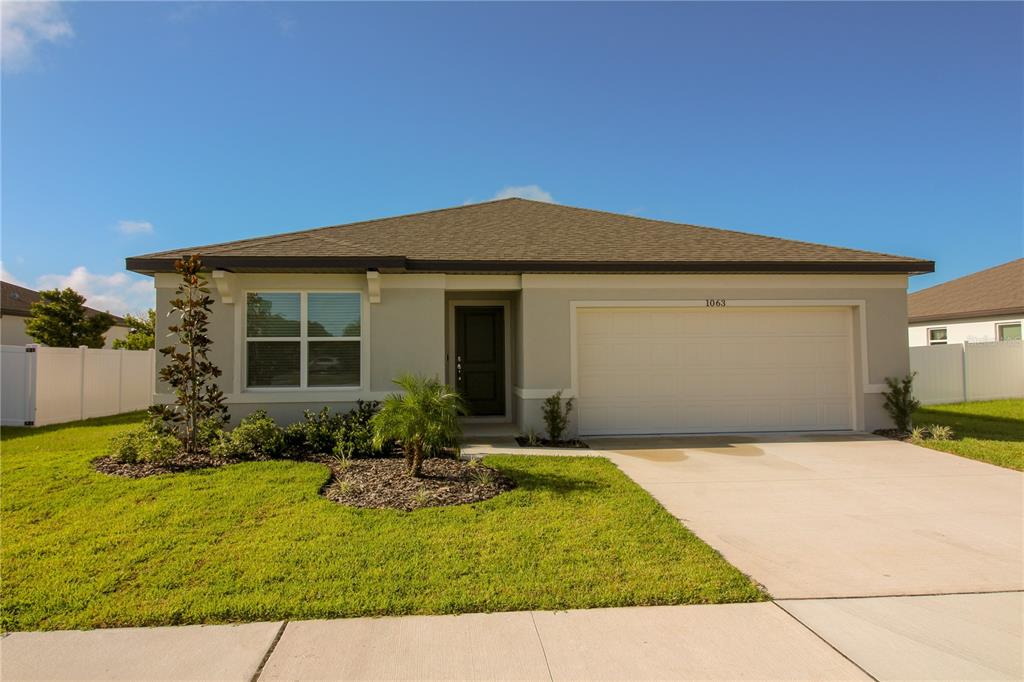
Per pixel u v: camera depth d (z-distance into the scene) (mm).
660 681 2822
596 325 10211
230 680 2814
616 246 10734
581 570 4086
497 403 11867
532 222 12336
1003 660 3018
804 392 10516
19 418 12102
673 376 10328
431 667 2934
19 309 23719
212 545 4531
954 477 7109
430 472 6855
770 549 4648
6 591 3736
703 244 11156
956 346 15844
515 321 11133
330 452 8031
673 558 4320
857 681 2826
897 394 10266
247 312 9422
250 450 7688
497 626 3350
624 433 10203
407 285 9578
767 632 3301
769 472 7352
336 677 2844
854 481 6891
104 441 9828
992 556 4508
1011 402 15617
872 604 3672
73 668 2906
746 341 10453
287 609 3475
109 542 4586
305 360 9445
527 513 5359
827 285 10422
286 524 5008
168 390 9133
